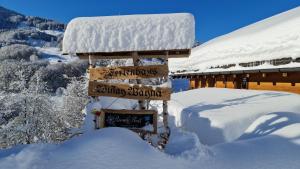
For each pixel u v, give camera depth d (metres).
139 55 7.43
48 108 18.28
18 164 4.76
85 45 7.23
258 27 22.91
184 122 10.81
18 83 17.73
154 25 7.22
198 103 13.08
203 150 5.52
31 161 4.84
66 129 19.83
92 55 7.53
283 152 5.47
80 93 25.02
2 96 17.08
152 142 7.07
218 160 5.26
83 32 7.38
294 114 8.23
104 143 5.24
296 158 5.23
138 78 7.18
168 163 5.00
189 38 6.94
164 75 7.12
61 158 4.86
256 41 17.86
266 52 16.14
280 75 15.84
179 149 5.63
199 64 25.91
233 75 20.09
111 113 7.27
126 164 4.79
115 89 7.23
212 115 9.56
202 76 28.05
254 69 16.08
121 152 5.06
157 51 7.29
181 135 6.23
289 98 12.26
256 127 7.89
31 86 17.75
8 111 17.06
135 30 7.21
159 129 7.86
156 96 7.13
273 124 7.53
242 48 19.19
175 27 7.11
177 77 31.56
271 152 5.49
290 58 13.76
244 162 5.15
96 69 7.33
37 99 17.58
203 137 8.87
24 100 17.25
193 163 5.10
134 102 13.74
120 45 7.11
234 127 8.71
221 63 21.16
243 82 20.25
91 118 8.23
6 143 16.52
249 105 11.05
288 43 14.60
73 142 5.52
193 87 31.22
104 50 7.14
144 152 5.17
